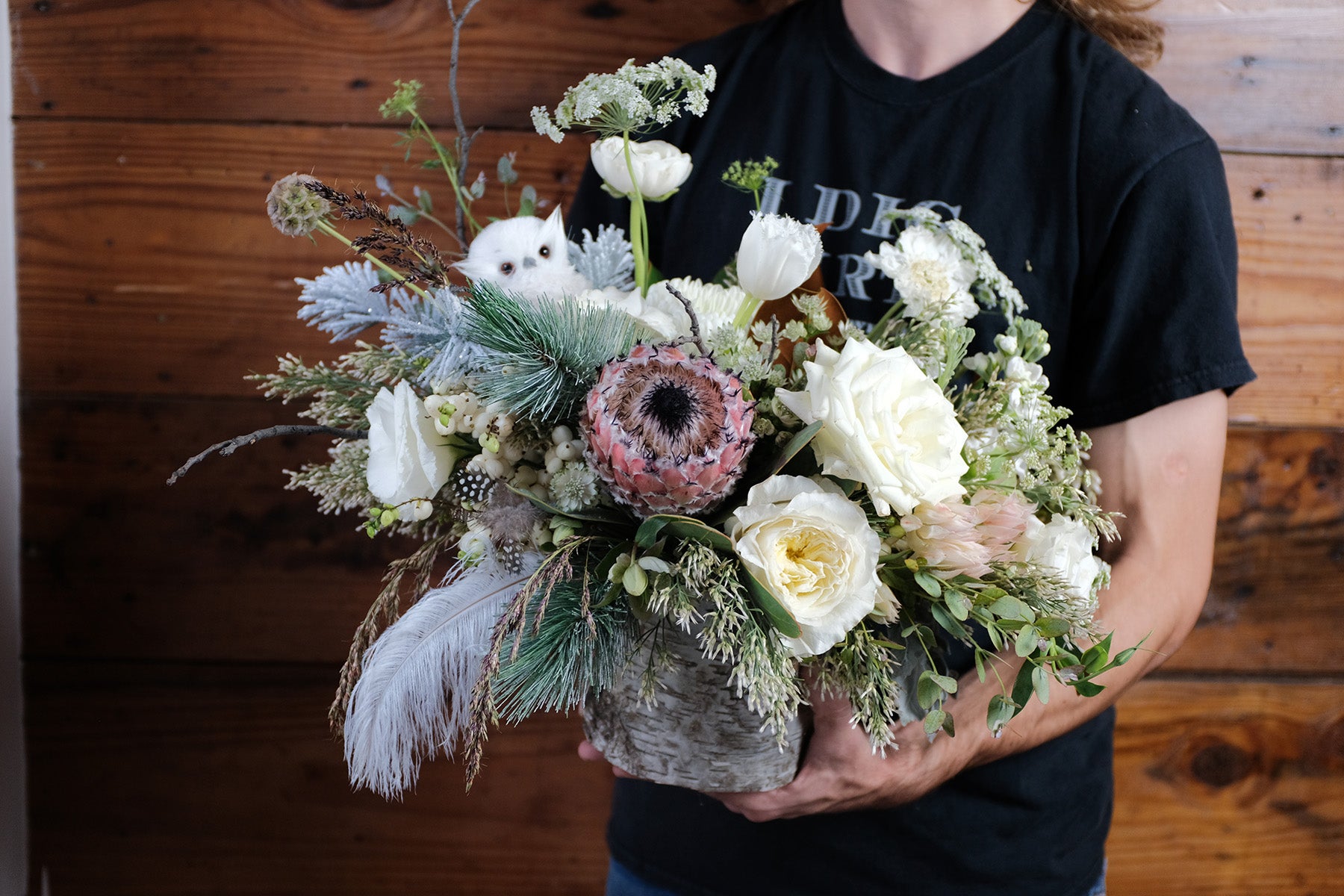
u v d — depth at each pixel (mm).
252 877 1506
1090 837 1161
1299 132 1331
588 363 822
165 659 1469
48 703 1479
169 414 1431
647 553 822
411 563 908
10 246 1411
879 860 1113
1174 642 1061
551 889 1505
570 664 832
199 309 1416
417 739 887
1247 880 1451
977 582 824
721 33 1314
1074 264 1081
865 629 842
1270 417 1373
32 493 1449
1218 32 1317
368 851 1501
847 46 1164
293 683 1467
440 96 1376
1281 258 1350
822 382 795
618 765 956
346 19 1367
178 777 1488
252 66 1378
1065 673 970
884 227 1131
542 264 916
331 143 1384
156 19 1376
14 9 1377
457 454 865
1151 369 1042
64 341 1428
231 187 1396
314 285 914
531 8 1362
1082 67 1104
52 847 1504
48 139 1397
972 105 1121
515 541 835
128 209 1404
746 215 1169
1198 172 1056
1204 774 1434
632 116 886
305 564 1448
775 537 787
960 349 887
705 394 775
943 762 979
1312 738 1424
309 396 1423
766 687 794
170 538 1449
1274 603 1400
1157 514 1051
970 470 855
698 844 1163
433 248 871
